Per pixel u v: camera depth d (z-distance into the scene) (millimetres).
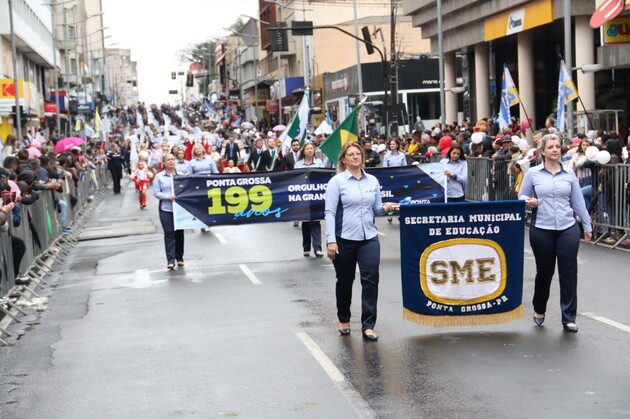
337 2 75438
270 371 8617
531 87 36688
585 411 7016
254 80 103000
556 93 39000
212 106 145000
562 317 9844
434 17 44250
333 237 9664
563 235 9742
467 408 7180
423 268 9703
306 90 22828
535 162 17922
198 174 16047
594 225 17266
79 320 11805
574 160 18125
